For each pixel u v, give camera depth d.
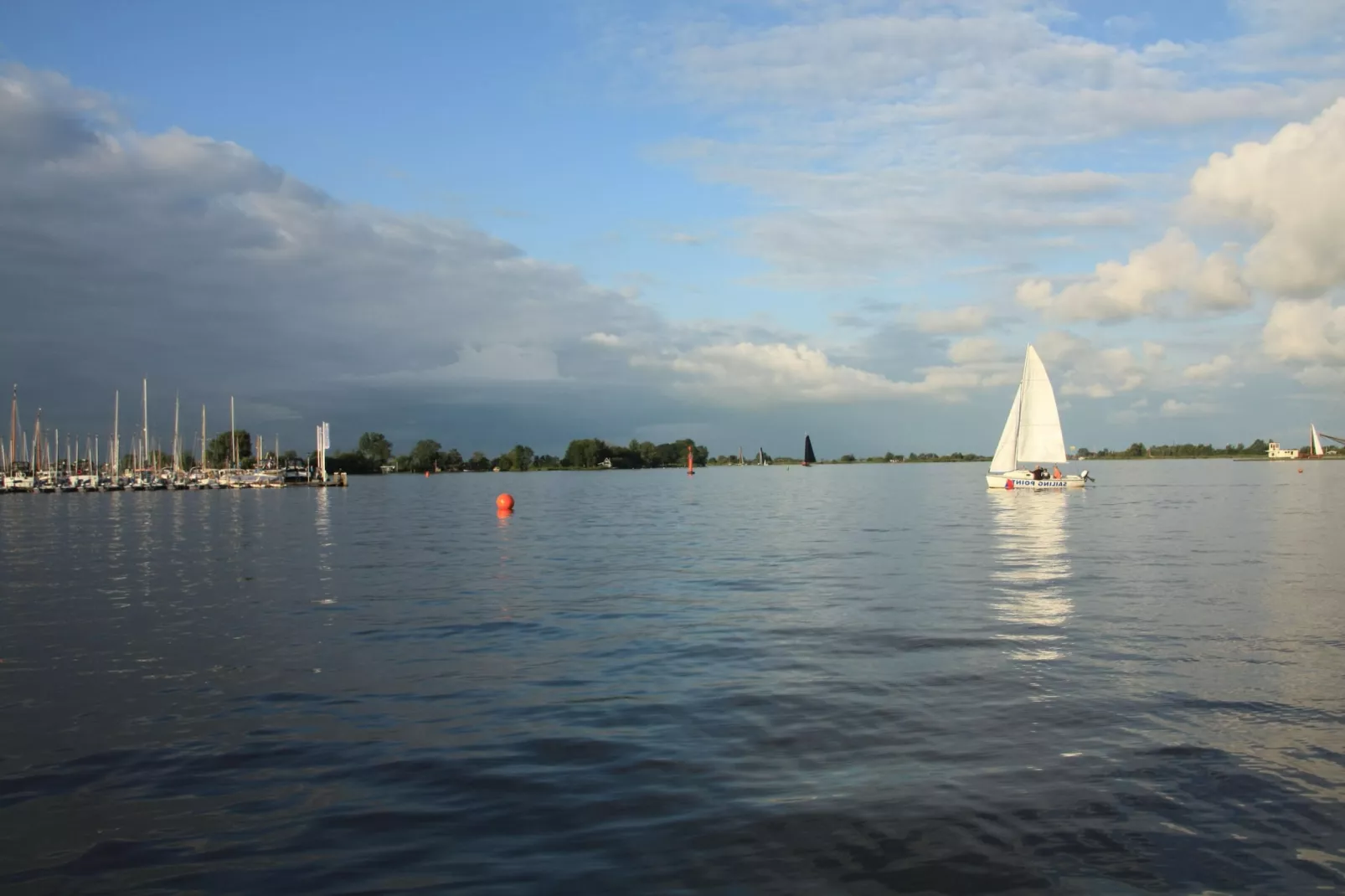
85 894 8.11
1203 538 40.06
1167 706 13.26
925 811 9.55
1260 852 8.56
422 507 82.50
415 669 16.27
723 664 16.33
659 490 122.56
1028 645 17.62
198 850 8.95
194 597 25.28
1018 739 11.81
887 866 8.36
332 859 8.70
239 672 16.19
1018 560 32.16
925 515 58.97
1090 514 57.59
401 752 11.73
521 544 41.44
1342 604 22.11
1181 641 17.80
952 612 21.44
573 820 9.48
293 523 59.97
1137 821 9.27
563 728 12.65
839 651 17.22
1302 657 16.34
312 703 14.12
